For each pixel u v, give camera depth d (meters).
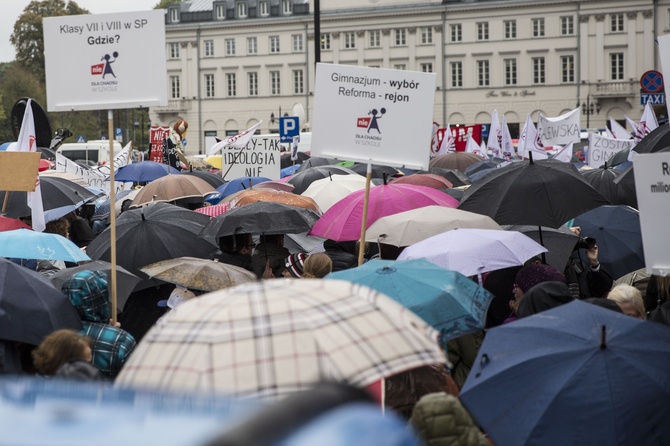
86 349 5.18
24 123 10.95
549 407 4.52
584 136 52.09
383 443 1.46
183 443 1.40
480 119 100.25
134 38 8.62
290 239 11.63
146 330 9.23
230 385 3.29
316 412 1.39
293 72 106.31
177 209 10.35
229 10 107.94
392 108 8.52
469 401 4.77
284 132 23.19
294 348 3.39
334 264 9.55
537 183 9.20
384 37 101.94
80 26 8.71
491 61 99.31
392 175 16.89
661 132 10.16
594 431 4.47
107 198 17.92
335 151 8.65
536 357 4.70
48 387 1.71
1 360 5.95
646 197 5.57
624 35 95.50
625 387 4.52
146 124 115.50
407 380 5.71
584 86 96.94
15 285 6.12
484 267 7.50
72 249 8.29
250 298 3.67
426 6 99.94
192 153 110.06
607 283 10.12
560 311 5.12
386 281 6.16
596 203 9.20
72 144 53.75
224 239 10.12
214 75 109.06
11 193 11.77
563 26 97.19
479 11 98.88
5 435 1.46
